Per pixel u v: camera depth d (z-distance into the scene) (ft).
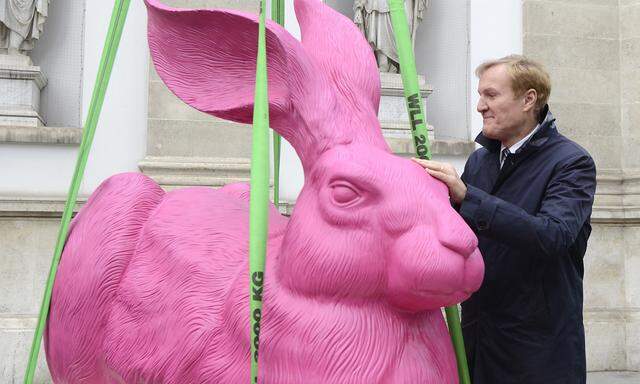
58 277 5.95
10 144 17.25
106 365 5.59
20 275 16.76
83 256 5.76
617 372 19.19
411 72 5.57
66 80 18.76
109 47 6.08
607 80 20.94
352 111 5.22
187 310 5.17
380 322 4.73
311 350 4.64
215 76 5.46
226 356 4.95
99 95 6.08
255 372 4.36
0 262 16.71
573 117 20.65
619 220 20.22
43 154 17.40
